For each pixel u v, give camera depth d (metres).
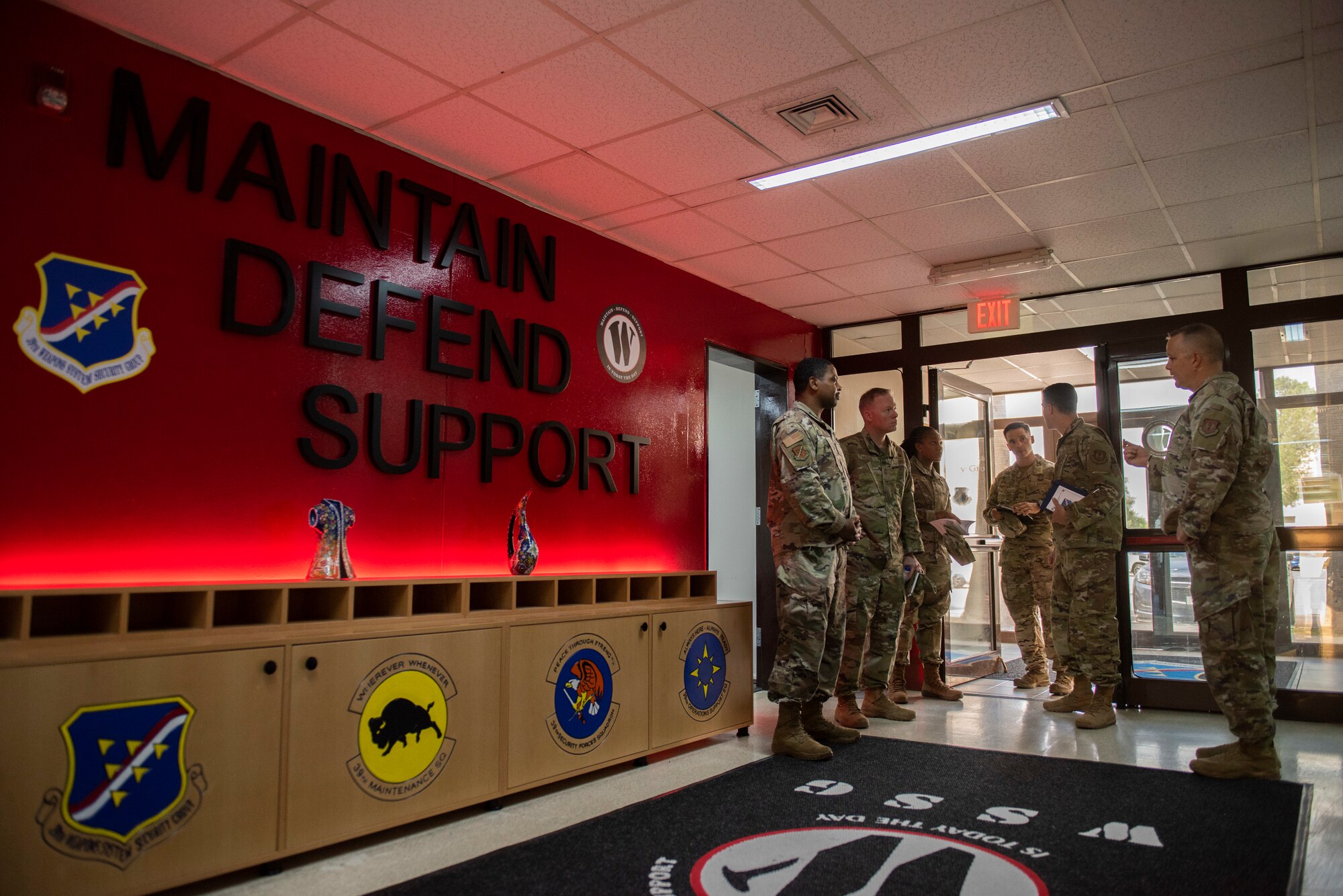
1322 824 2.88
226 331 2.94
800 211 4.35
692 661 4.06
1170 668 5.07
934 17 2.69
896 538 4.82
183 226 2.85
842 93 3.18
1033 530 6.00
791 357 6.29
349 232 3.37
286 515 3.07
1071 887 2.32
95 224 2.64
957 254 5.01
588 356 4.52
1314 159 3.71
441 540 3.62
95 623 2.42
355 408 3.32
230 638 2.41
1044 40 2.82
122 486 2.65
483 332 3.88
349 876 2.45
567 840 2.74
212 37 2.78
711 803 3.15
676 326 5.18
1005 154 3.68
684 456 5.17
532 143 3.59
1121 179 3.92
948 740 4.23
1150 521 5.24
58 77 2.54
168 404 2.78
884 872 2.43
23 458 2.46
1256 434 3.48
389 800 2.74
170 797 2.25
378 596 3.11
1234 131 3.45
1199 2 2.61
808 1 2.60
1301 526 4.82
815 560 3.91
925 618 5.56
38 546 2.47
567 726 3.38
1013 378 8.15
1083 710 4.95
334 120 3.36
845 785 3.38
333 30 2.74
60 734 2.08
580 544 4.36
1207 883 2.34
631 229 4.60
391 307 3.51
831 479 4.00
